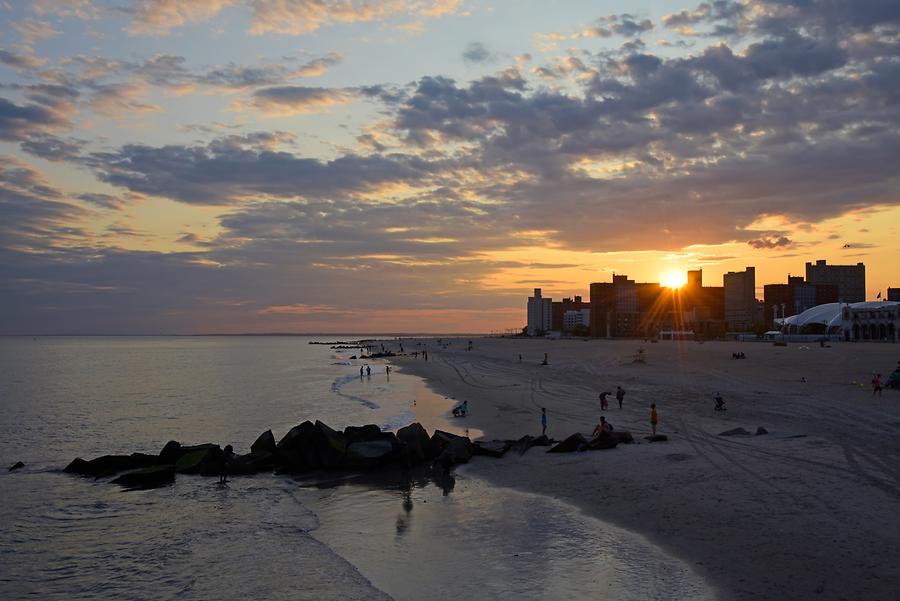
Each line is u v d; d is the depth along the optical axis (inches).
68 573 679.1
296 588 606.5
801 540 626.2
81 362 6210.6
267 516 869.2
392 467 1152.8
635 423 1469.0
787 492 791.7
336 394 2731.3
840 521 674.2
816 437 1146.0
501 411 1841.8
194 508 928.3
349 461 1147.9
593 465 1027.3
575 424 1528.1
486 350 7381.9
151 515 895.7
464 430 1517.0
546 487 923.4
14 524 861.8
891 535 627.5
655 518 735.1
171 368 5098.4
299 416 1999.3
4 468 1258.0
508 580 592.4
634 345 7618.1
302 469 1153.4
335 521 826.2
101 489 1061.1
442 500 896.9
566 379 2849.4
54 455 1419.8
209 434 1689.2
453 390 2632.9
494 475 1032.2
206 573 661.9
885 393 1856.5
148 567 689.0
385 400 2365.9
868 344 5925.2
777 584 534.9
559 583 577.6
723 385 2300.7
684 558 610.9
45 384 3486.7
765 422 1375.5
